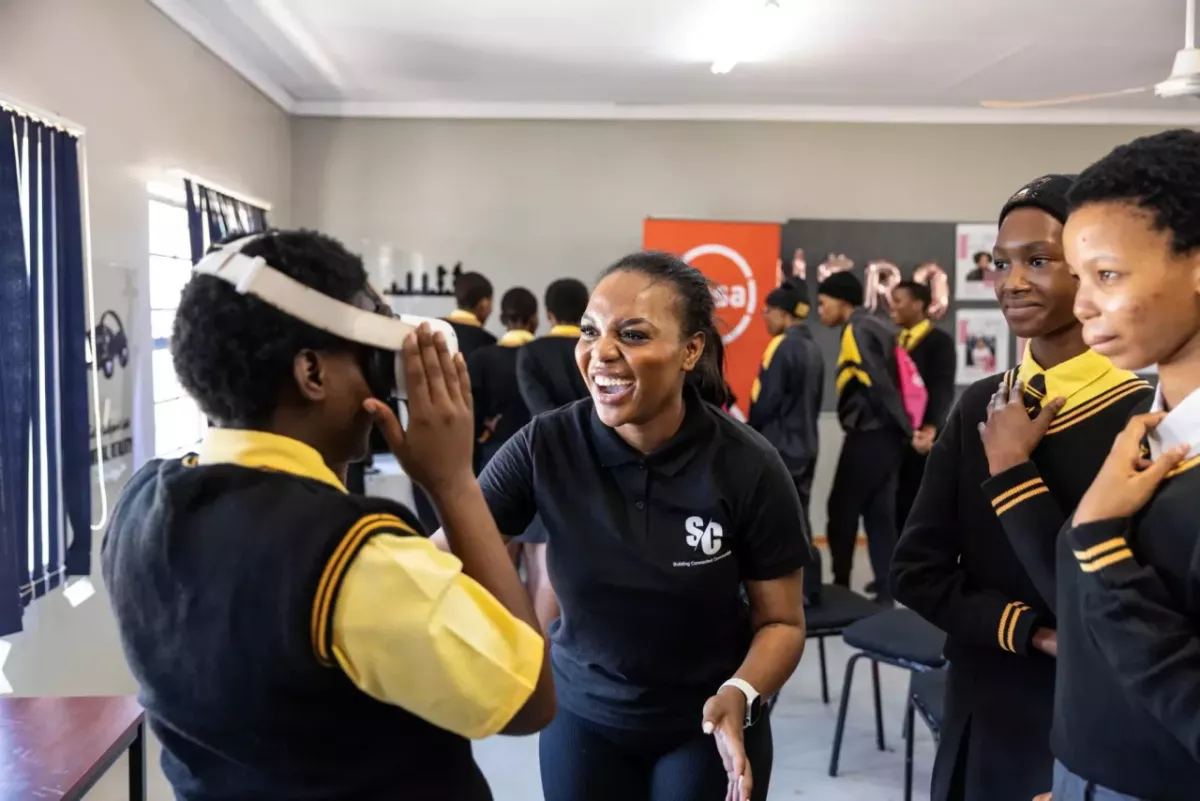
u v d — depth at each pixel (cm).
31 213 226
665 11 345
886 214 519
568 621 124
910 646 223
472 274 435
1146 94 471
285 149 500
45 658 237
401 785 72
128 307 293
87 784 129
